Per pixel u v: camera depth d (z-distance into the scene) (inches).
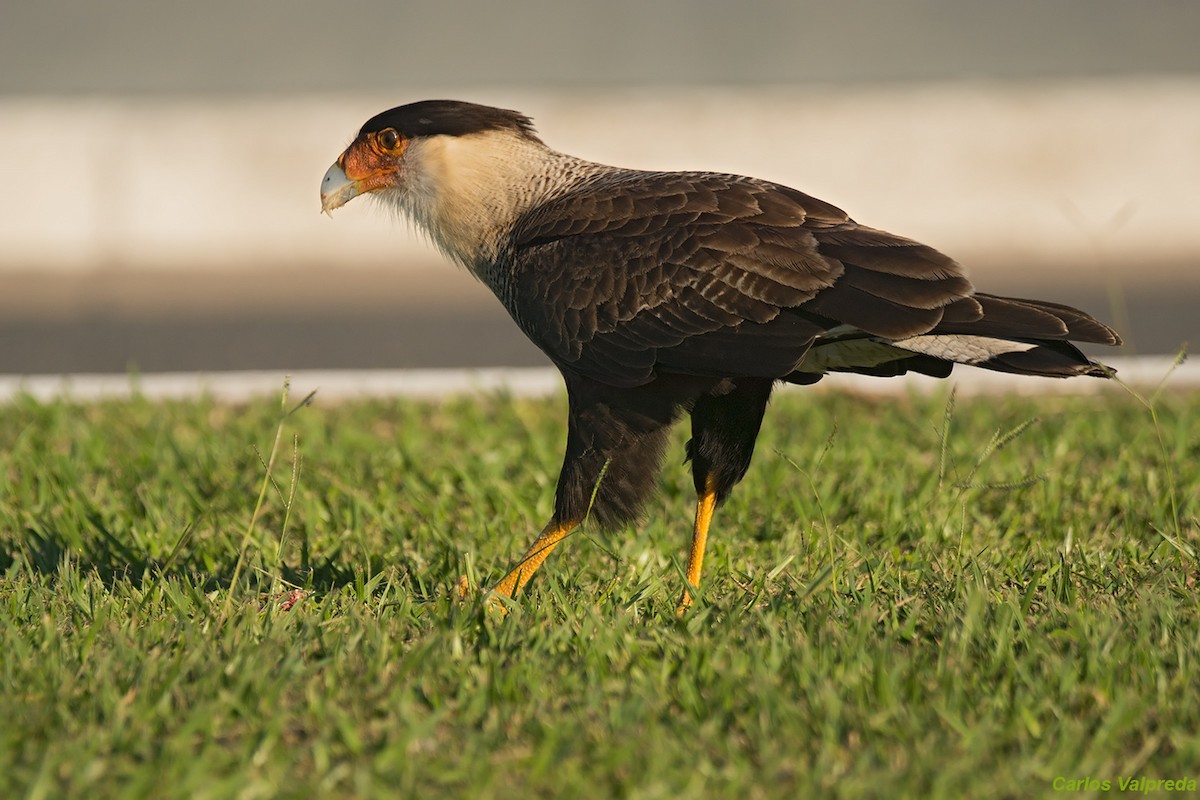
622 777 250.1
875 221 994.7
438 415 589.9
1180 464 475.8
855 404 591.2
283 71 1150.3
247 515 433.4
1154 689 283.7
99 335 770.2
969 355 324.8
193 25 1167.6
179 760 248.5
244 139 971.3
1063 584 345.4
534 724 267.7
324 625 323.6
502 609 344.2
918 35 1181.1
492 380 650.2
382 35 1178.6
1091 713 275.9
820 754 254.4
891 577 362.0
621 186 363.3
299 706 278.8
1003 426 535.2
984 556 386.3
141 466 493.7
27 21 1147.3
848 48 1184.2
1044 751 258.1
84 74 1131.3
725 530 423.5
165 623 325.4
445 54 1175.6
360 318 802.2
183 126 975.6
